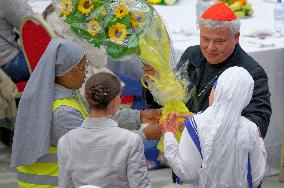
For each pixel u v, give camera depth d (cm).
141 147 772
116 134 771
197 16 1441
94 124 778
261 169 798
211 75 929
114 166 763
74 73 869
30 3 1692
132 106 1447
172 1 1695
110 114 787
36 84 870
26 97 873
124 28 898
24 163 878
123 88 1430
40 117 860
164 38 902
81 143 777
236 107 776
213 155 775
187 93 925
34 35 1257
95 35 912
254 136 788
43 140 855
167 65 898
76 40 1326
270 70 1252
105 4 900
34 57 1272
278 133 1288
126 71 1441
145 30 895
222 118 773
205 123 781
